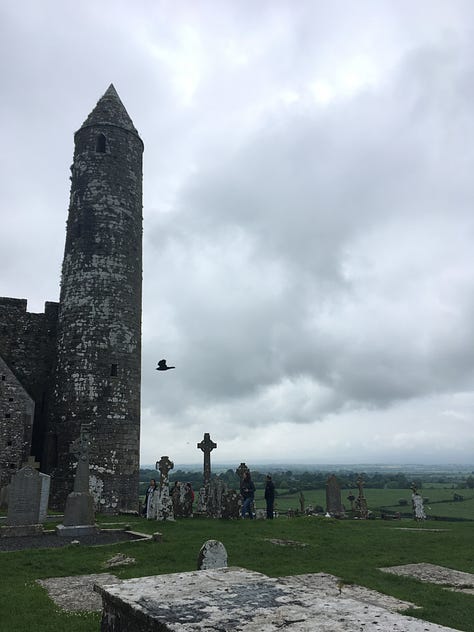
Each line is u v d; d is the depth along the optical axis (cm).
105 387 2253
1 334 2644
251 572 445
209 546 662
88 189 2486
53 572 972
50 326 2755
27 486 1455
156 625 316
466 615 700
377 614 320
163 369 1950
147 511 1922
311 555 1179
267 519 1892
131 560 1064
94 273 2366
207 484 2191
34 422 2584
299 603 346
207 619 316
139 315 2495
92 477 2128
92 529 1452
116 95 2770
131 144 2636
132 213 2550
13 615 704
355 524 1894
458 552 1266
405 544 1382
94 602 775
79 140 2602
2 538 1371
